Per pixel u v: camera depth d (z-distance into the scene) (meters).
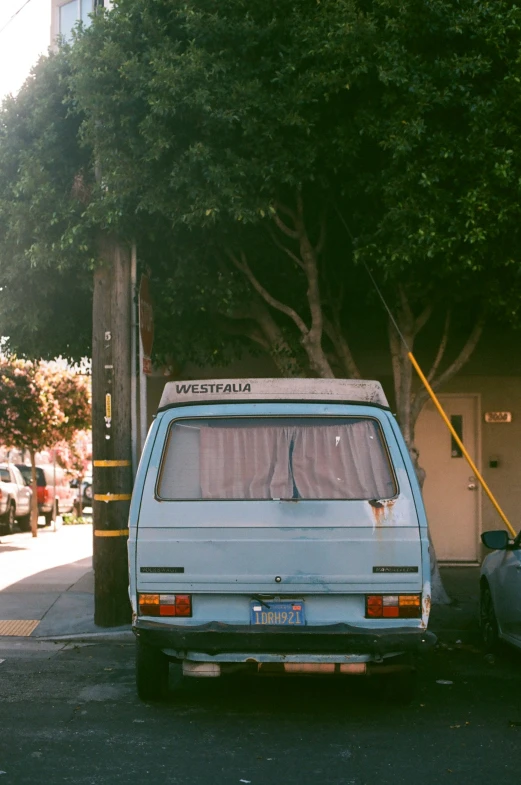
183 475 6.41
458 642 9.36
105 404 9.98
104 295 10.05
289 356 11.47
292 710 6.70
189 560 6.20
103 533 9.95
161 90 9.23
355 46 9.16
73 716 6.52
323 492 6.35
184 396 6.67
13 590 12.43
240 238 10.56
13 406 22.16
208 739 5.94
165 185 9.57
